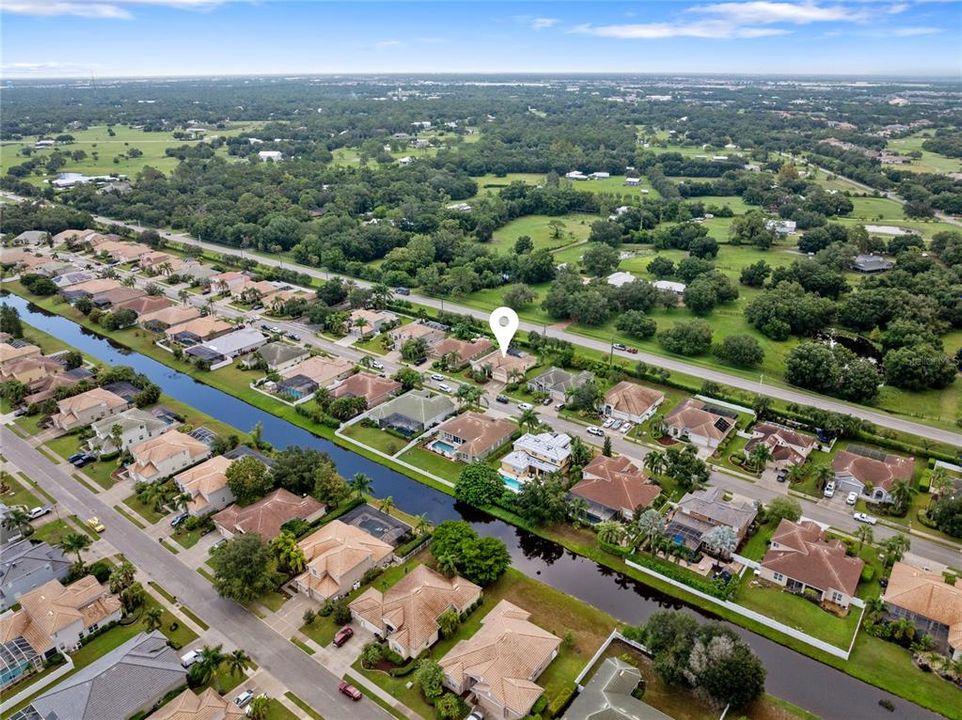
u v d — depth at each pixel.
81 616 94.31
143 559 111.69
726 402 164.12
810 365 167.88
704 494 123.31
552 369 174.25
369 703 85.31
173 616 99.75
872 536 111.50
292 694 86.62
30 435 151.12
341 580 102.44
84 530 118.81
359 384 167.50
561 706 83.62
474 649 88.19
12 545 110.56
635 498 122.00
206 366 184.38
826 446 144.62
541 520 120.38
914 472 135.25
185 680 87.25
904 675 89.19
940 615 94.44
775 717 83.31
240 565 100.38
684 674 84.50
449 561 104.38
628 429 153.12
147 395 162.50
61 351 196.00
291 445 145.25
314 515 120.75
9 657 88.50
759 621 98.75
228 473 123.69
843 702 86.12
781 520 116.81
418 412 153.50
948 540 115.25
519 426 150.62
